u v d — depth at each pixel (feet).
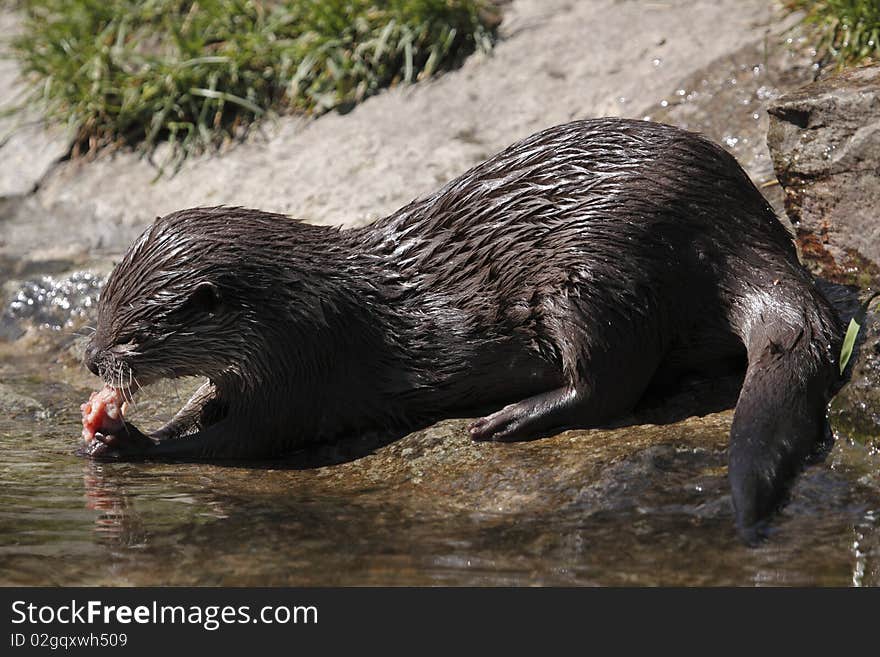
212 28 79.87
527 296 45.73
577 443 43.60
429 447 45.47
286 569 35.88
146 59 79.10
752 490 37.50
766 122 61.77
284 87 76.95
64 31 83.61
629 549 36.06
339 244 48.34
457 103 70.85
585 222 44.98
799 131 51.13
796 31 65.67
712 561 35.09
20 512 41.47
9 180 79.05
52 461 48.11
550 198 45.78
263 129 75.31
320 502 41.75
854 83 50.47
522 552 36.32
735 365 46.78
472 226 46.98
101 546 38.09
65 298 66.69
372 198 66.13
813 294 44.57
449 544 37.17
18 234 74.28
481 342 46.73
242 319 46.60
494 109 69.56
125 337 46.73
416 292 47.55
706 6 71.20
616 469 40.63
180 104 77.92
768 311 43.96
